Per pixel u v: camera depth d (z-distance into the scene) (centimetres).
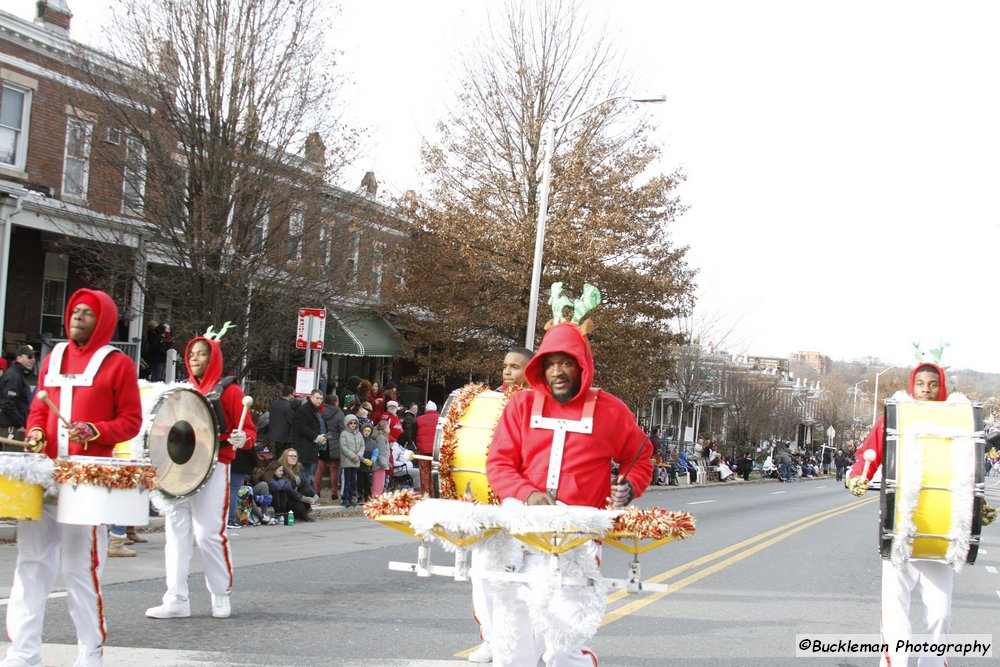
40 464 538
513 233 2753
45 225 1952
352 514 1761
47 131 2081
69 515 548
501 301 2848
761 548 1541
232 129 1866
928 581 622
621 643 792
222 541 785
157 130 1856
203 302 1881
